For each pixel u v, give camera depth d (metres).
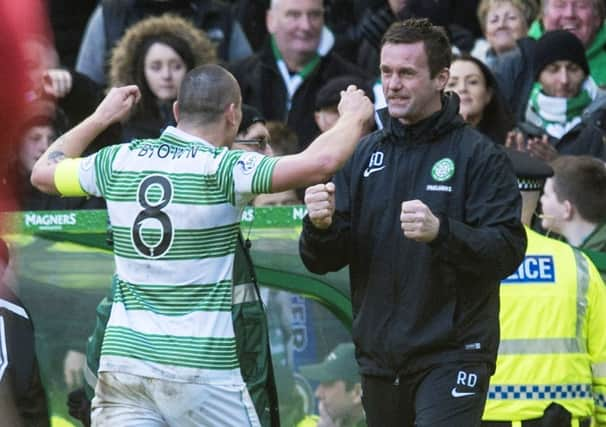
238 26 31.92
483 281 17.67
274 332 20.78
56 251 20.69
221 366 17.16
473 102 25.94
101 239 20.70
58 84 27.12
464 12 33.16
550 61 28.02
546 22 30.86
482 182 17.64
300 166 16.61
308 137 29.56
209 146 17.33
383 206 17.95
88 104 27.36
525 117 28.38
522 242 17.62
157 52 26.84
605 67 30.77
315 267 18.23
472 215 17.59
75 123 27.28
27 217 20.62
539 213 22.62
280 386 20.80
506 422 19.25
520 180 20.14
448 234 16.88
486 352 17.75
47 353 20.66
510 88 29.12
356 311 18.28
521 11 31.06
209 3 31.62
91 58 31.20
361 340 18.16
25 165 22.23
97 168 17.58
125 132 26.44
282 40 29.59
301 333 20.78
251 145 21.28
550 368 19.27
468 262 17.16
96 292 20.69
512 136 25.84
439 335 17.61
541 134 27.91
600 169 21.58
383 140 18.17
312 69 29.64
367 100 17.02
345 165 18.34
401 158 17.98
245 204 17.20
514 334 19.30
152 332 17.17
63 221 20.67
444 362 17.69
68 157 18.17
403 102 17.72
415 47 17.66
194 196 17.08
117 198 17.41
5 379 16.48
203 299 17.19
